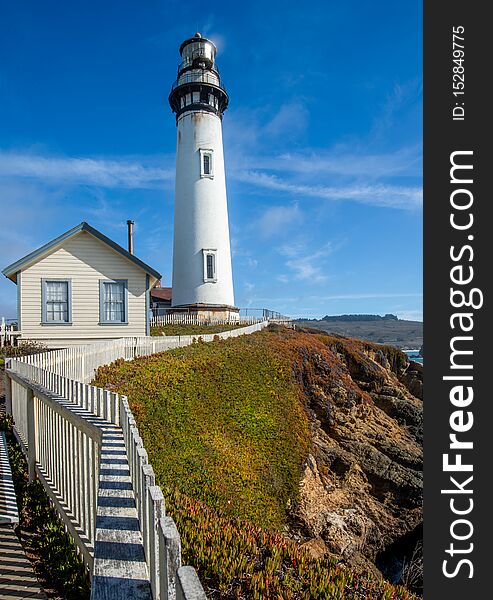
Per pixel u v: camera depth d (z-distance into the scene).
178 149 34.78
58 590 3.85
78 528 4.38
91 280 18.16
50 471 5.74
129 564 2.27
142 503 2.51
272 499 12.88
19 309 17.14
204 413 14.02
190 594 1.41
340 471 18.81
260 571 4.45
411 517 17.55
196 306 32.16
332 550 14.31
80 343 17.86
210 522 5.35
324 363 25.69
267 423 16.56
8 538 4.73
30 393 6.63
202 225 32.94
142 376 13.84
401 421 26.64
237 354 20.66
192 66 34.19
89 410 5.24
